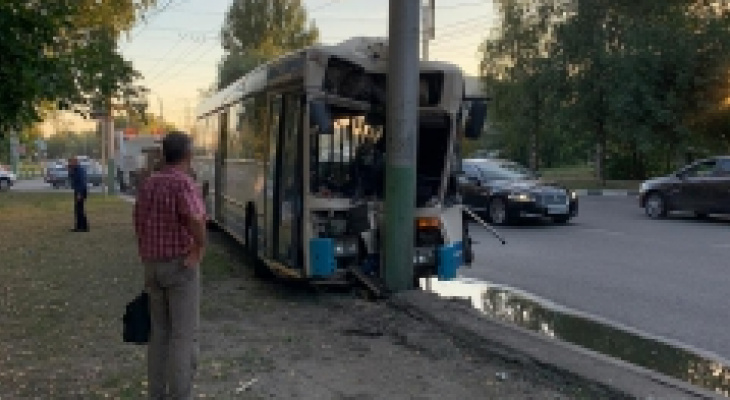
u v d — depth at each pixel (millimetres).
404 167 8703
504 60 41062
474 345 6828
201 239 4910
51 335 7383
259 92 11047
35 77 8047
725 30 28750
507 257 13211
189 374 5043
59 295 9359
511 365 6297
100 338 7266
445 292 10102
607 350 7129
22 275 10875
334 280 9008
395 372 6137
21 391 5645
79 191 17125
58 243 14766
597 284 10578
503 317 8516
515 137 43938
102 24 15977
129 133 45594
